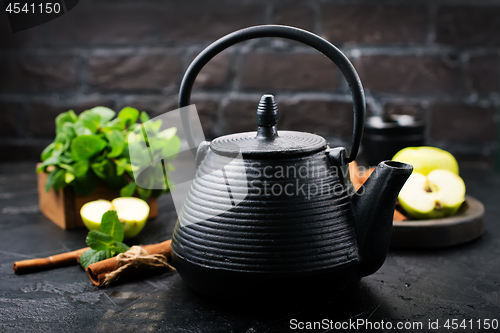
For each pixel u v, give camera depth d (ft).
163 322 1.82
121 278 2.24
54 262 2.40
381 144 3.63
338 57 1.73
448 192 2.58
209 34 4.83
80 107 5.01
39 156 5.15
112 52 4.92
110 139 2.77
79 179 2.81
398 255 2.48
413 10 4.58
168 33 4.85
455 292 2.05
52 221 3.14
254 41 4.78
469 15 4.53
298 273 1.64
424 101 4.71
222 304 1.95
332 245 1.69
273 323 1.78
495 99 4.64
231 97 4.87
